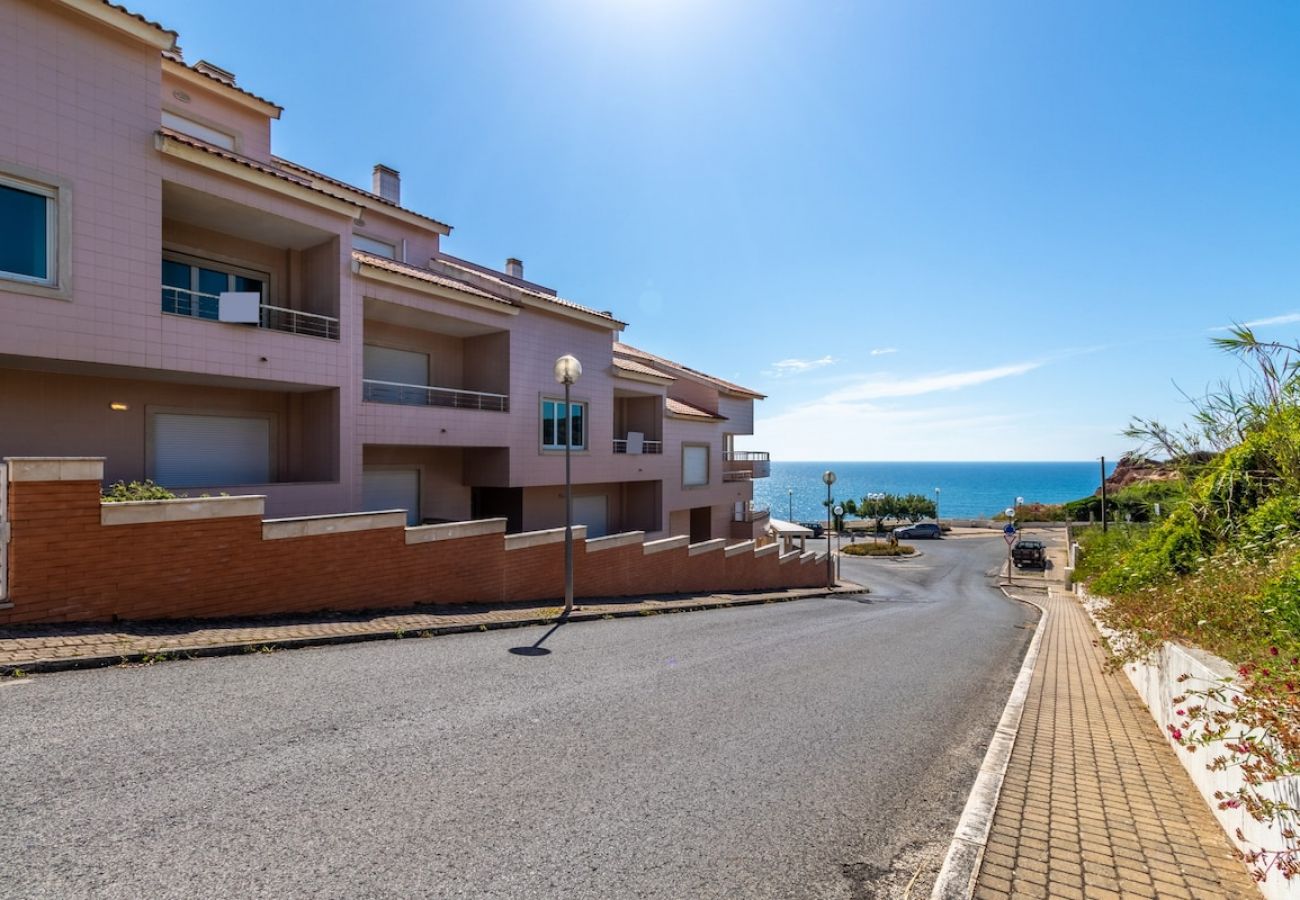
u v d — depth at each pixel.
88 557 6.32
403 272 13.45
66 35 8.77
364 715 4.91
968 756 5.11
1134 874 3.18
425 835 3.26
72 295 8.77
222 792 3.55
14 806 3.26
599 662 7.34
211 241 11.82
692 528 27.56
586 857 3.17
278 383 11.48
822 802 4.03
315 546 8.31
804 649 9.20
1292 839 2.75
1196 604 5.89
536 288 24.16
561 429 18.25
